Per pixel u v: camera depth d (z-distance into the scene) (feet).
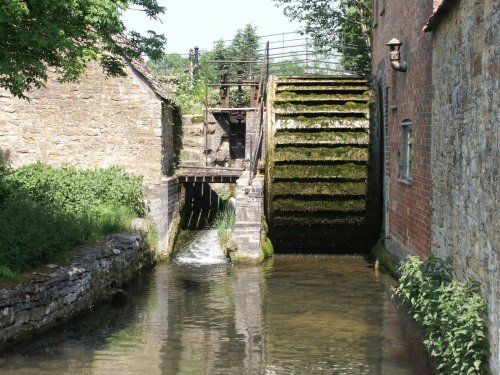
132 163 52.54
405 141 40.42
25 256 32.09
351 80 55.06
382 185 50.60
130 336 30.22
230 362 26.61
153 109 52.29
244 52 88.43
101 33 31.63
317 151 50.08
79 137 52.75
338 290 39.45
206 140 68.08
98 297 36.40
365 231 51.21
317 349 28.22
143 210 51.90
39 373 25.09
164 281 42.60
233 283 41.75
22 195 39.96
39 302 30.42
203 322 32.63
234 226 51.60
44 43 27.04
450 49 25.91
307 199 50.39
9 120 52.85
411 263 26.91
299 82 55.11
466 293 20.47
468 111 22.17
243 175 55.72
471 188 21.54
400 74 41.29
